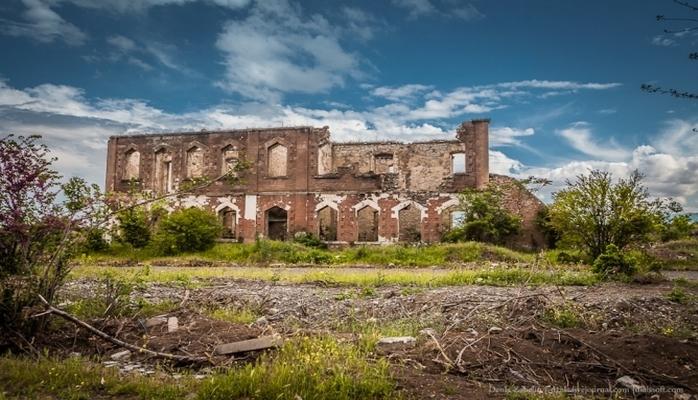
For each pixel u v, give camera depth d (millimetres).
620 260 15266
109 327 7965
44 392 5234
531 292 11891
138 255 25375
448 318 9586
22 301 7246
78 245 8664
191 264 22875
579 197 19031
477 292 12016
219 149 33719
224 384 5258
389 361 6254
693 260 23328
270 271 18641
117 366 6273
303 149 32156
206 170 33812
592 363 6586
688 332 8570
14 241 7453
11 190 7203
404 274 16391
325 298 11555
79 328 7613
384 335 8031
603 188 18688
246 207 32500
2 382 5406
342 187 31188
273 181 32438
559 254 21594
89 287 12336
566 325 9016
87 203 7996
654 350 7121
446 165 34938
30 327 7168
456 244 25312
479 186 29594
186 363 6523
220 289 12930
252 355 6609
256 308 10688
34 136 7480
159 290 12672
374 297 11750
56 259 7781
